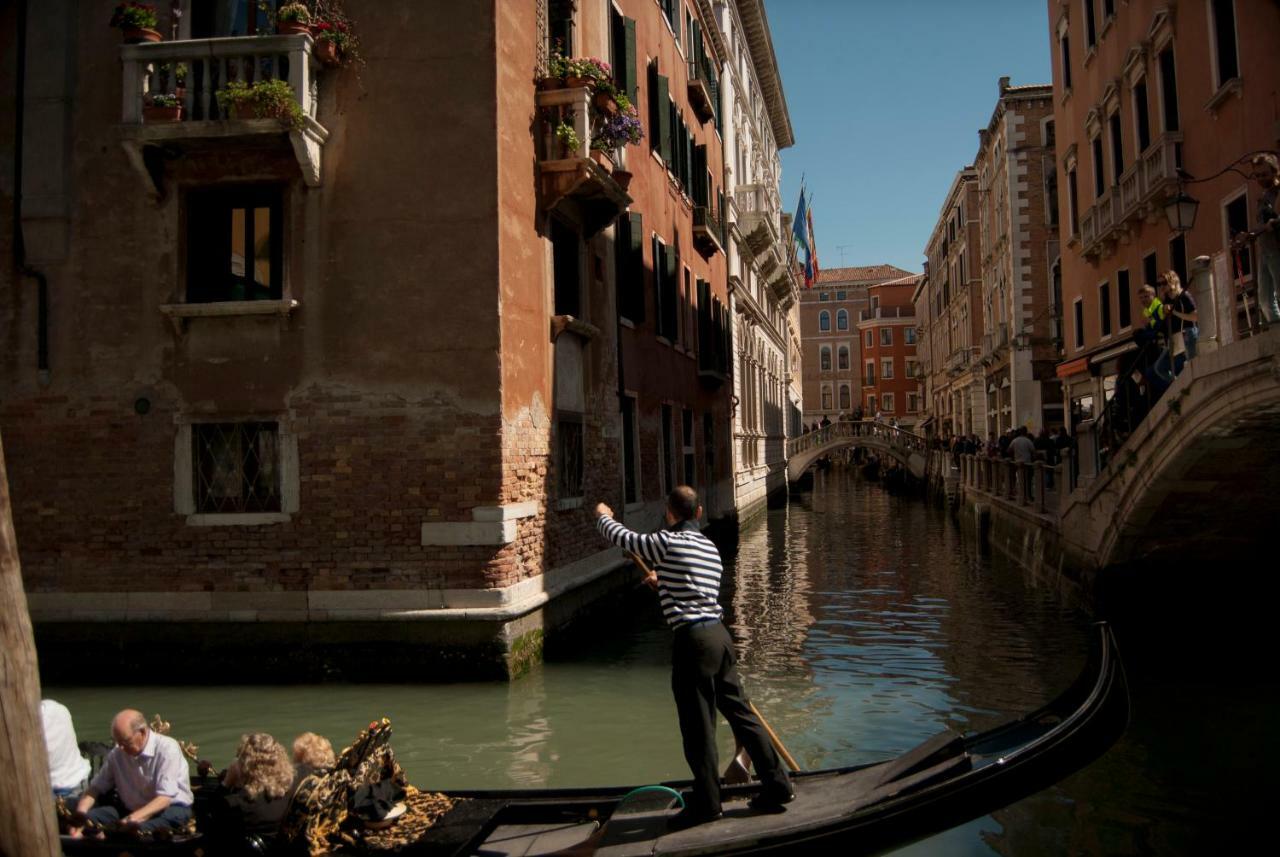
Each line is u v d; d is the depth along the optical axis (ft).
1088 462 42.86
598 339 40.91
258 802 14.96
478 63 30.07
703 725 15.07
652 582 15.90
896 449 146.10
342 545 29.55
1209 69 45.21
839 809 15.11
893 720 26.22
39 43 31.07
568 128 33.68
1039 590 49.21
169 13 30.66
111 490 30.40
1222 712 27.45
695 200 71.26
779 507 119.34
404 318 29.78
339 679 29.19
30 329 30.86
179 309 29.86
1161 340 38.63
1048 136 100.78
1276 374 24.38
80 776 16.72
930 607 44.91
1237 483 33.04
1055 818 19.74
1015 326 100.68
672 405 57.88
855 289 256.93
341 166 30.14
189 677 29.63
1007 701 28.17
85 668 29.99
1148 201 52.01
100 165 30.81
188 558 30.01
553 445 34.37
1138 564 39.17
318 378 29.91
